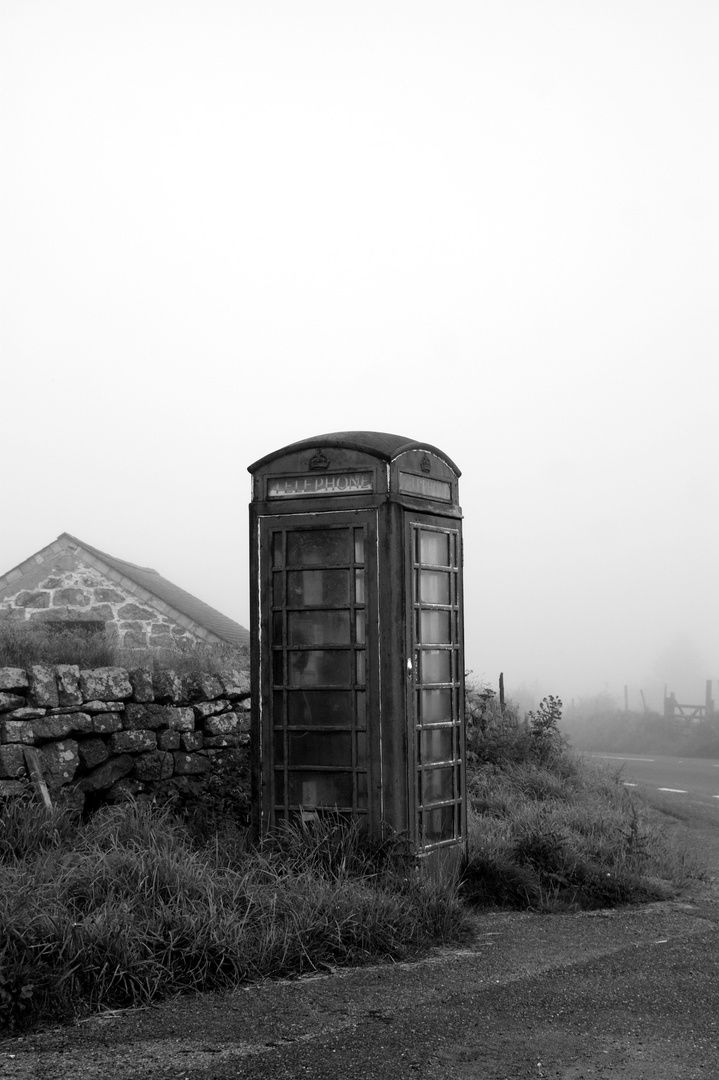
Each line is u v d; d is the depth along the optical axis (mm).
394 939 6496
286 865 7332
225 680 9398
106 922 5660
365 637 7930
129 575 20125
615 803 13805
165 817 7785
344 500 8000
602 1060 4668
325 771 7961
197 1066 4535
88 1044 4797
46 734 7703
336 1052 4723
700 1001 5559
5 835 6934
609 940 6980
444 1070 4527
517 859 8594
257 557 8219
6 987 5062
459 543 8734
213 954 5801
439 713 8305
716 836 12562
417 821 7875
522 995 5629
